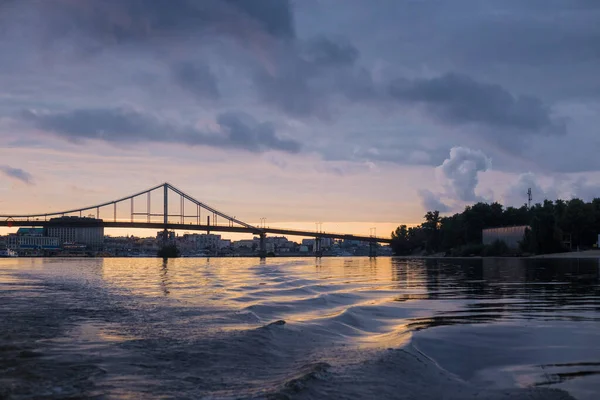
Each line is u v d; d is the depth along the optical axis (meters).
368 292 24.41
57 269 64.12
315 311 16.75
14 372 8.22
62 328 12.72
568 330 12.48
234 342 10.70
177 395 7.02
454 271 49.38
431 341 11.05
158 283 32.06
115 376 8.00
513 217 164.38
